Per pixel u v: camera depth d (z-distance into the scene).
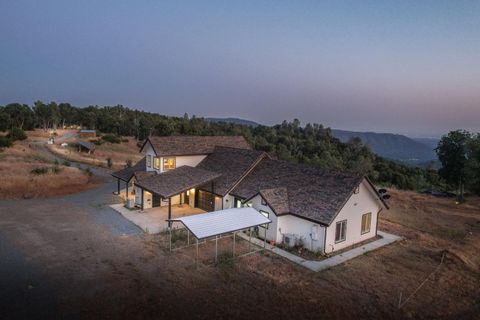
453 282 15.95
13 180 32.72
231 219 18.64
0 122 81.38
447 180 49.78
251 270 16.28
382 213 29.84
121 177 31.31
